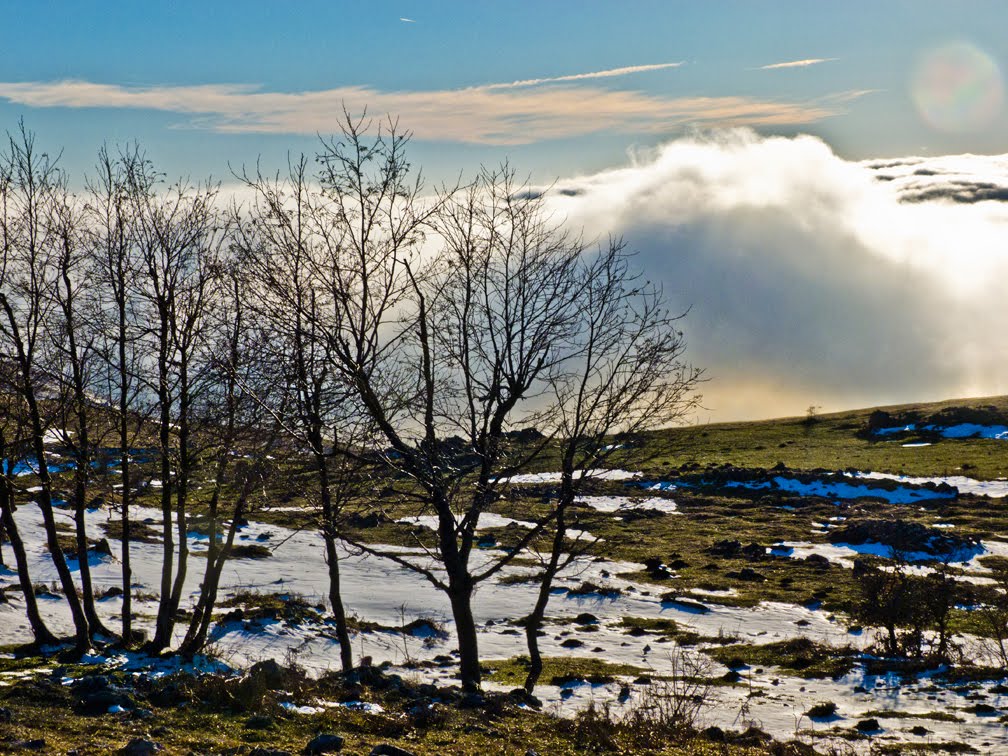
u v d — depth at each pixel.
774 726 23.94
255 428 20.31
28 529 58.12
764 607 50.03
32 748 9.84
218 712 13.09
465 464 19.38
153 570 51.19
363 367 18.22
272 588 49.19
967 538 68.69
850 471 101.94
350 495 19.64
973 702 27.66
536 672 21.97
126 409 23.08
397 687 16.78
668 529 77.81
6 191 22.78
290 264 18.34
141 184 22.78
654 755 13.43
